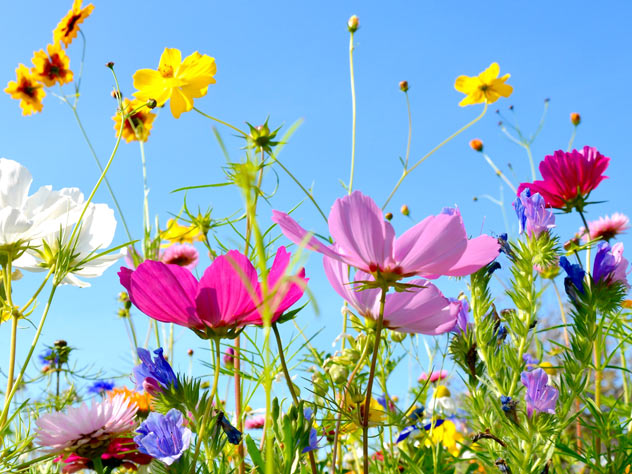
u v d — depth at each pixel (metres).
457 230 0.23
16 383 0.32
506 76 0.90
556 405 0.31
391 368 0.51
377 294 0.27
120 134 0.45
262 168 0.38
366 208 0.23
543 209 0.35
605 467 0.40
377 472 0.43
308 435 0.23
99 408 0.30
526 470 0.30
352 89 0.62
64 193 0.40
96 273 0.40
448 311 0.26
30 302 0.35
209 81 0.59
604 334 0.47
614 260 0.34
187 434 0.24
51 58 0.94
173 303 0.23
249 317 0.24
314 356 0.45
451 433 0.55
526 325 0.34
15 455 0.30
